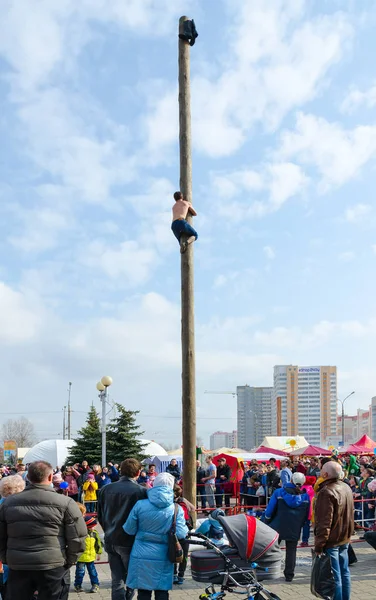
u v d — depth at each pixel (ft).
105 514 24.00
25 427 391.86
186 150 42.65
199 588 31.63
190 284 41.37
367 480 52.47
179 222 40.47
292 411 557.74
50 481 19.92
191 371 40.91
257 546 23.59
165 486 22.35
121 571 24.36
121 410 134.00
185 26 43.39
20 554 18.52
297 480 32.76
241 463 77.41
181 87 43.24
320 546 24.22
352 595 29.84
